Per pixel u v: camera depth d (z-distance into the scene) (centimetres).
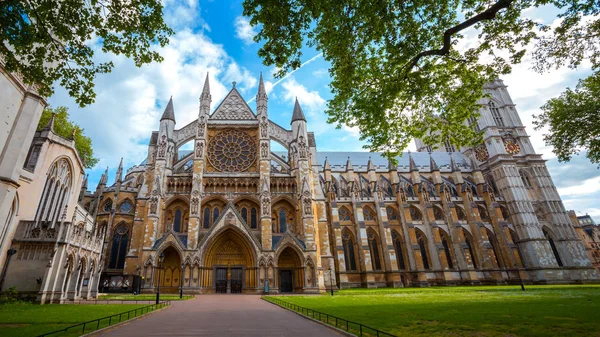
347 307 2291
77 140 5100
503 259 7088
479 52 2041
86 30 1584
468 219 7381
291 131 6009
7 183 2534
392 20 1867
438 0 1855
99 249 3631
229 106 6041
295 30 1805
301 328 1427
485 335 1182
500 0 1555
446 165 8681
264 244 4703
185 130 5725
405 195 7238
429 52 1909
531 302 2384
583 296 2841
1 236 2561
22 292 2556
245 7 1708
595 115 3538
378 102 2212
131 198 5962
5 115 2575
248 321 1662
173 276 4584
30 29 1448
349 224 7012
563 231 7450
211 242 4644
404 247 6969
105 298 3366
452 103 2356
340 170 8381
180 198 5062
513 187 7762
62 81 1633
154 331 1360
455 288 5262
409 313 1870
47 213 3403
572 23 1769
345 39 1923
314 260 4725
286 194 5297
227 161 5556
